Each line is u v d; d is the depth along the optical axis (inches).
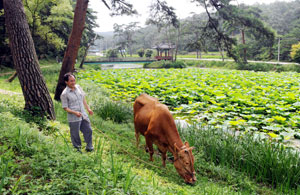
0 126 169.3
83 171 132.7
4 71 860.0
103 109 335.0
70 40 410.9
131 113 346.9
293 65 1492.4
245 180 187.5
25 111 239.6
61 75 413.4
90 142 191.9
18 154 145.4
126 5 488.7
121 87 616.7
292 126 332.5
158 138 188.1
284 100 460.1
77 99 184.5
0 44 903.1
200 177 189.5
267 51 2242.9
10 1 236.7
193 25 2172.7
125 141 244.4
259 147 213.3
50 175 126.0
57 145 166.9
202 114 393.7
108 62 1815.9
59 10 989.8
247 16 975.0
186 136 253.0
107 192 118.6
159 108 192.5
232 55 1027.3
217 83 642.2
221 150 220.4
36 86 244.8
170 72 995.9
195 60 2277.3
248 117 360.8
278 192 178.7
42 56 1429.6
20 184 117.2
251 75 919.7
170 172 190.2
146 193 125.4
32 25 963.3
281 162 193.6
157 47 2090.3
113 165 143.4
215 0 826.8
